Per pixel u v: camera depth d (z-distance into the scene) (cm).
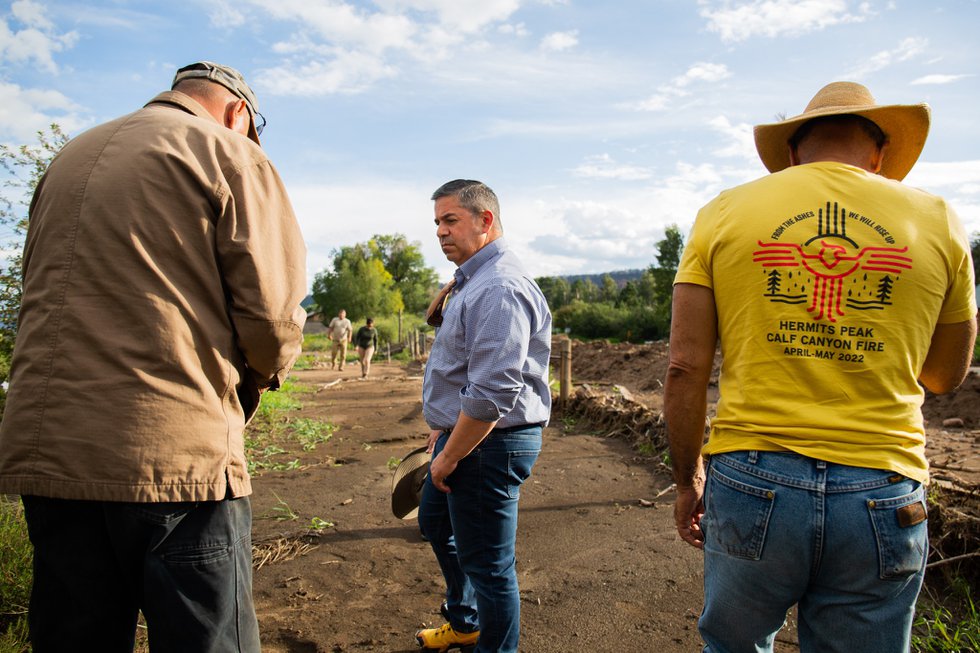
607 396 869
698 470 191
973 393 945
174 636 172
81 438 166
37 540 178
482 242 269
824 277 159
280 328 189
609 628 322
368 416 1021
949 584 344
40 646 179
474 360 238
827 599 158
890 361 157
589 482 571
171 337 173
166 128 184
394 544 438
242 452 192
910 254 158
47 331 172
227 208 183
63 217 176
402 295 8912
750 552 159
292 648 310
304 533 457
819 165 172
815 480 153
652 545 423
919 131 183
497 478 251
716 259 172
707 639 175
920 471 158
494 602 252
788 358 160
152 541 172
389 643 312
